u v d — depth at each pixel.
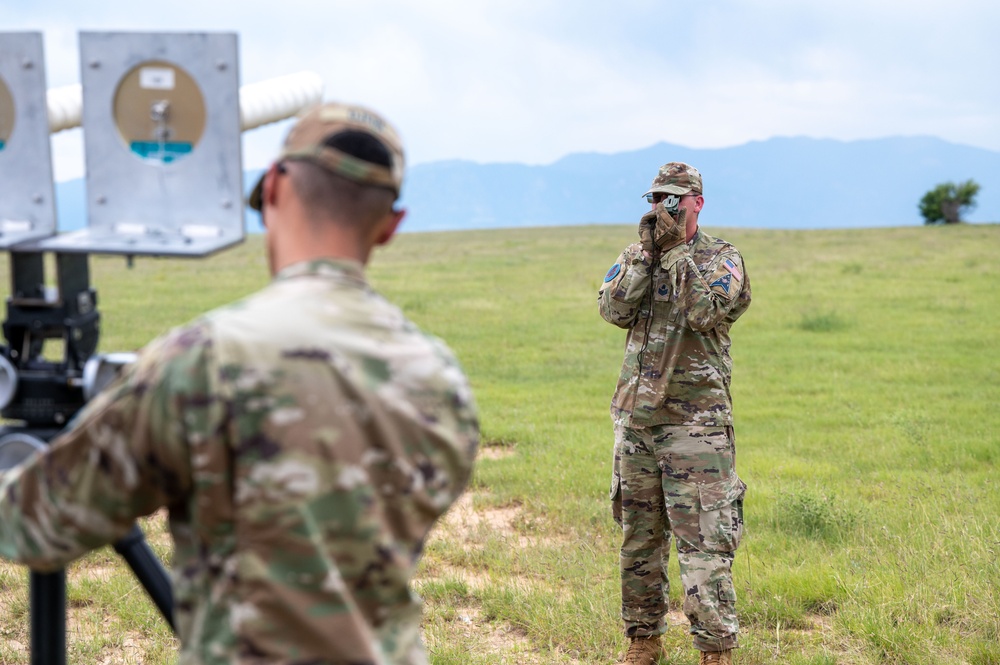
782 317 17.97
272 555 1.38
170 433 1.39
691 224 4.13
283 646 1.38
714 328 4.05
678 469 4.02
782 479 7.43
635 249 4.19
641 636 4.20
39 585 1.84
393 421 1.50
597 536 5.89
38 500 1.45
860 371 12.78
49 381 1.90
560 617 4.55
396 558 1.48
